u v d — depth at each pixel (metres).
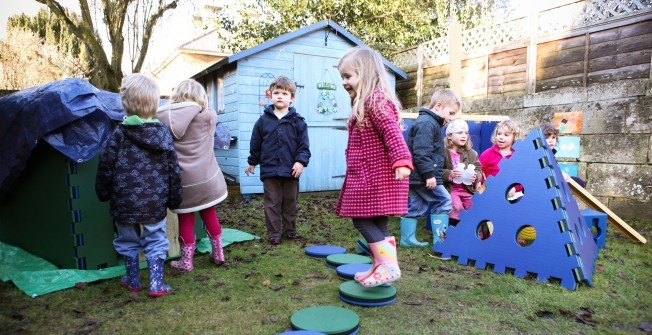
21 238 3.10
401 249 3.35
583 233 2.83
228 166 7.29
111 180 2.28
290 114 3.71
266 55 6.88
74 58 12.54
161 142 2.32
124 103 2.30
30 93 2.63
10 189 2.91
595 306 2.10
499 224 2.78
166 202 2.39
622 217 4.86
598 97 5.09
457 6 11.66
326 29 7.35
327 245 3.45
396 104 2.09
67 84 2.53
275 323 1.89
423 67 8.34
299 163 3.63
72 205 2.57
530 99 5.88
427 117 3.47
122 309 2.07
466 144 4.00
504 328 1.83
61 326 1.87
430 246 3.48
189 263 2.74
